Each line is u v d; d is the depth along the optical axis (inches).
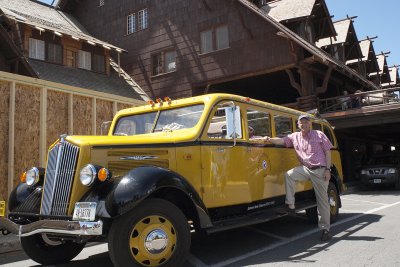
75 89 425.4
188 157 216.1
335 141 367.2
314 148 262.1
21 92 381.7
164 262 182.7
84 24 1006.4
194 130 223.0
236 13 777.6
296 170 266.1
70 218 181.0
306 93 714.2
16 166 371.6
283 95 1015.6
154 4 892.6
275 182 273.4
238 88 923.4
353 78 813.9
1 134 364.2
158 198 186.5
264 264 211.0
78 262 238.7
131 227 175.0
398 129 852.6
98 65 787.4
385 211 403.9
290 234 292.4
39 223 183.6
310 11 730.8
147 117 256.7
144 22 910.4
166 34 866.8
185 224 190.1
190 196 194.1
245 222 225.3
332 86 924.6
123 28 936.9
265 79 848.3
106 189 179.3
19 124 377.1
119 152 196.4
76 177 185.2
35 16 790.5
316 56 664.4
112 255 172.7
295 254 231.1
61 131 413.1
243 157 244.2
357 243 253.9
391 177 701.9
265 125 273.7
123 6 942.4
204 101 234.1
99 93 450.9
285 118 298.8
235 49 775.1
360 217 363.9
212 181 223.6
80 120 433.1
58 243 231.6
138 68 902.4
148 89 880.3
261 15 723.4
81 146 187.8
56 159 196.4
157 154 207.0
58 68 696.4
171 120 244.5
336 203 339.9
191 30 834.2
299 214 386.6
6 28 618.5
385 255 223.1
